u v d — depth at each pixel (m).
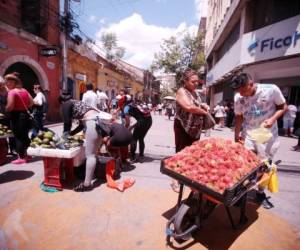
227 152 2.59
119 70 27.44
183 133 3.45
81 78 17.09
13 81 4.56
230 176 2.25
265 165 2.92
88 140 3.58
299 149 8.16
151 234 2.66
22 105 4.64
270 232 2.83
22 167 4.63
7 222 2.81
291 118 11.61
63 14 12.09
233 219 3.08
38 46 12.04
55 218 2.90
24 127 4.75
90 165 3.59
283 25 10.23
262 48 11.30
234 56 14.59
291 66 11.34
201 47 29.98
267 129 3.17
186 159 2.58
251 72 13.21
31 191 3.59
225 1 20.03
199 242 2.56
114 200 3.42
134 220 2.93
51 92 13.30
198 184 2.30
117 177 4.36
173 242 2.54
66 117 3.81
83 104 3.78
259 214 3.25
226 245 2.54
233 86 3.27
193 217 2.55
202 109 3.16
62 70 13.10
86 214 3.02
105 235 2.62
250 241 2.63
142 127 5.21
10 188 3.67
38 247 2.41
